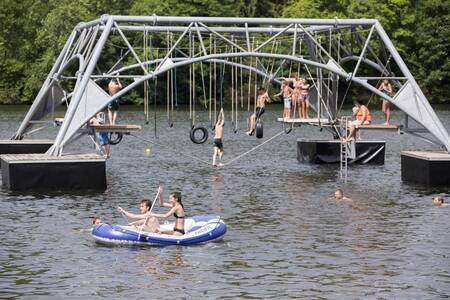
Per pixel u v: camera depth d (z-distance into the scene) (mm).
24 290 21406
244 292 21234
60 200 33938
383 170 44969
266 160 50094
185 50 77938
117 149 55625
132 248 25797
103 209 32094
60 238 27125
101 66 96938
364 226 29188
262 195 36094
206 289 21469
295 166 47062
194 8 99625
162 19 38938
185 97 104250
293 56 39375
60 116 81000
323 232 28188
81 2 98812
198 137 63594
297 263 24016
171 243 26203
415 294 21047
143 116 84812
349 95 105438
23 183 36219
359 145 47844
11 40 109812
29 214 31000
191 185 39062
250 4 103812
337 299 20672
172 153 53500
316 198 35250
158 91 103500
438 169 38188
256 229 28703
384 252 25297
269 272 23062
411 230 28469
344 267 23562
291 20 39906
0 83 109688
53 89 45750
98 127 40969
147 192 36594
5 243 26422
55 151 37562
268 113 89688
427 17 106125
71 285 21812
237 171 44625
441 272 23031
